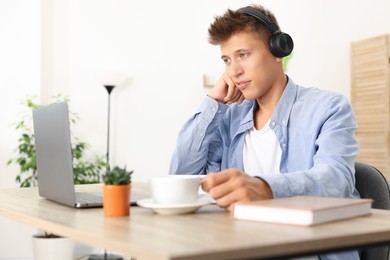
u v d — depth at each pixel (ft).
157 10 16.84
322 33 19.04
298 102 6.38
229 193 4.37
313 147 6.01
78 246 15.46
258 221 3.95
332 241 3.34
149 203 4.51
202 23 17.37
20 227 15.12
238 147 6.82
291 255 3.18
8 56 15.05
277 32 6.08
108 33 16.26
